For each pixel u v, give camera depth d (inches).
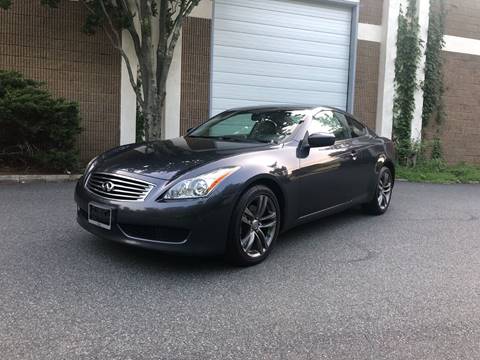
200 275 164.4
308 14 475.5
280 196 187.2
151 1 368.2
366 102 515.8
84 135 398.9
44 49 382.6
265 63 460.4
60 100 342.3
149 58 357.7
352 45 498.0
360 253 201.3
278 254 194.1
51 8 381.4
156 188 157.3
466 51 560.7
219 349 116.6
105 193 166.4
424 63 525.7
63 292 145.0
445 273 180.5
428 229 251.0
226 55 443.2
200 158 171.0
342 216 272.5
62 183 326.0
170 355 112.7
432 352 120.3
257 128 214.7
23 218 229.0
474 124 577.0
